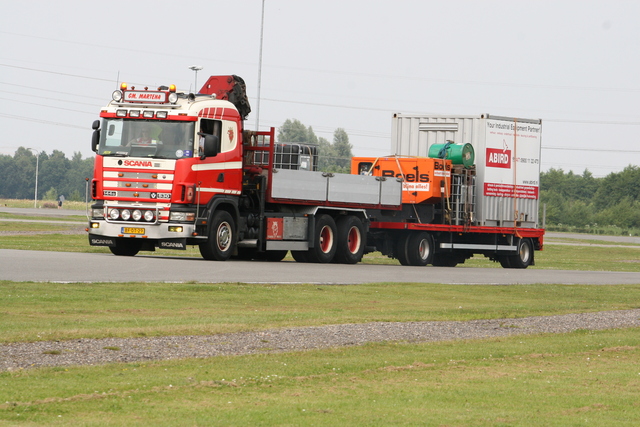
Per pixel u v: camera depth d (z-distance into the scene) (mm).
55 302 31125
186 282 39188
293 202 57875
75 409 17000
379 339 27531
